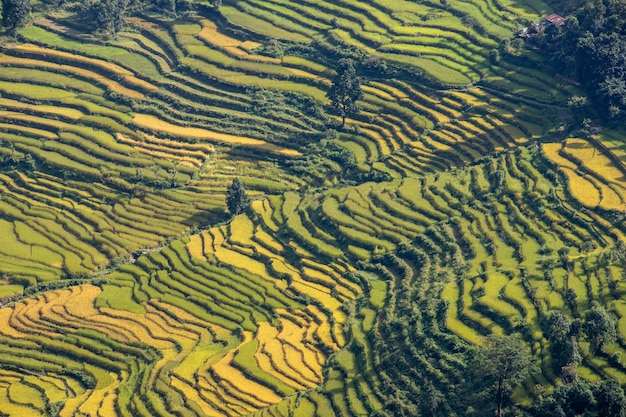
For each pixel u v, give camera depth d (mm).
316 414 106688
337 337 117562
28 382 117312
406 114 153625
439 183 137375
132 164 151500
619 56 141750
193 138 155250
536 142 140125
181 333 122188
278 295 126125
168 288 129500
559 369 99000
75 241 140000
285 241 135125
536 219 124875
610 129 137000
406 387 105875
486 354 96875
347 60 151750
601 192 125562
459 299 113875
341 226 133625
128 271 133625
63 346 121250
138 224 142375
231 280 129250
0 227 143125
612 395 90812
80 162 152625
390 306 118562
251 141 154500
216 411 109312
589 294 107250
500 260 119125
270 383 111875
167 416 108938
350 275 126812
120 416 110000
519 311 108312
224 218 143375
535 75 153000
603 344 98938
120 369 118250
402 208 134500
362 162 147750
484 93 153000
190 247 136000
